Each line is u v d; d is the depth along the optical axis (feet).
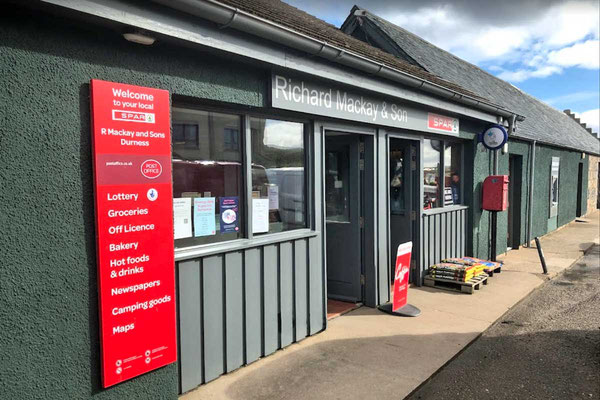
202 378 11.59
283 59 11.71
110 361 9.08
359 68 14.06
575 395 11.51
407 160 21.07
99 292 8.90
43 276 8.23
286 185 14.23
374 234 17.83
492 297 19.97
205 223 11.78
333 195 19.01
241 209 12.73
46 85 8.13
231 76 11.37
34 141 8.02
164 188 9.92
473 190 25.12
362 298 18.45
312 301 14.90
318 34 13.66
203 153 11.69
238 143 12.61
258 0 17.22
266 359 13.15
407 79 16.08
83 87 8.62
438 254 22.84
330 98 14.32
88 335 8.91
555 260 28.99
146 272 9.62
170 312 10.14
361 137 17.85
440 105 19.36
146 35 8.91
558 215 45.42
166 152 9.93
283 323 13.84
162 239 9.91
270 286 13.35
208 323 11.62
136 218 9.40
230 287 12.13
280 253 13.61
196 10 9.11
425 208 21.94
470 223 25.39
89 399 8.98
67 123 8.44
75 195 8.61
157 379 10.05
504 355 14.01
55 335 8.45
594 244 36.06
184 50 10.24
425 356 13.43
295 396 11.00
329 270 19.22
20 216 7.90
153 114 9.64
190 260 11.14
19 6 7.55
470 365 13.25
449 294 20.31
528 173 34.60
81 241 8.73
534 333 15.94
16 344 7.95
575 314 18.15
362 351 13.73
